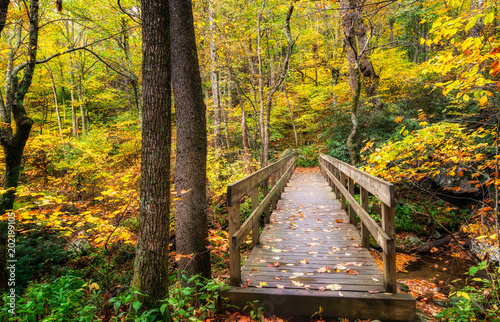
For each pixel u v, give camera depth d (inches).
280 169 327.3
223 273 224.7
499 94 184.2
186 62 142.7
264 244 163.2
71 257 260.1
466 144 173.5
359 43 453.1
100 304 109.3
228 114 549.6
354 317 99.7
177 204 144.5
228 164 407.2
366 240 150.8
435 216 297.3
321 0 235.9
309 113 766.5
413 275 229.1
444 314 117.9
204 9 381.1
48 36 415.2
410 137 152.7
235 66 445.7
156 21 92.4
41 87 590.9
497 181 135.6
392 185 92.5
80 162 343.3
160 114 94.2
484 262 117.0
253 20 436.5
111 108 817.5
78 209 206.2
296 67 640.4
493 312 107.3
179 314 100.3
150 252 93.9
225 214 342.6
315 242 163.2
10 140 191.3
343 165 203.2
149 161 94.3
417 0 153.0
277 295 105.5
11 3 219.3
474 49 101.0
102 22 359.3
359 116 458.9
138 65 434.3
